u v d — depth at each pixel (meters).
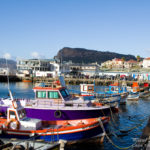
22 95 42.19
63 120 16.58
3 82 74.94
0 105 17.23
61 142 10.55
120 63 148.25
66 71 96.69
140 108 30.91
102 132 15.38
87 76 76.88
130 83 62.53
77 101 17.83
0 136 14.11
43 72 78.81
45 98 17.36
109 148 15.24
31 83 72.81
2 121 15.20
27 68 85.06
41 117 16.67
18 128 14.00
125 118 24.53
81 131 14.14
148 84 60.03
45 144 10.45
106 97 27.12
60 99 17.16
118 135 18.12
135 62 151.38
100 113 17.45
